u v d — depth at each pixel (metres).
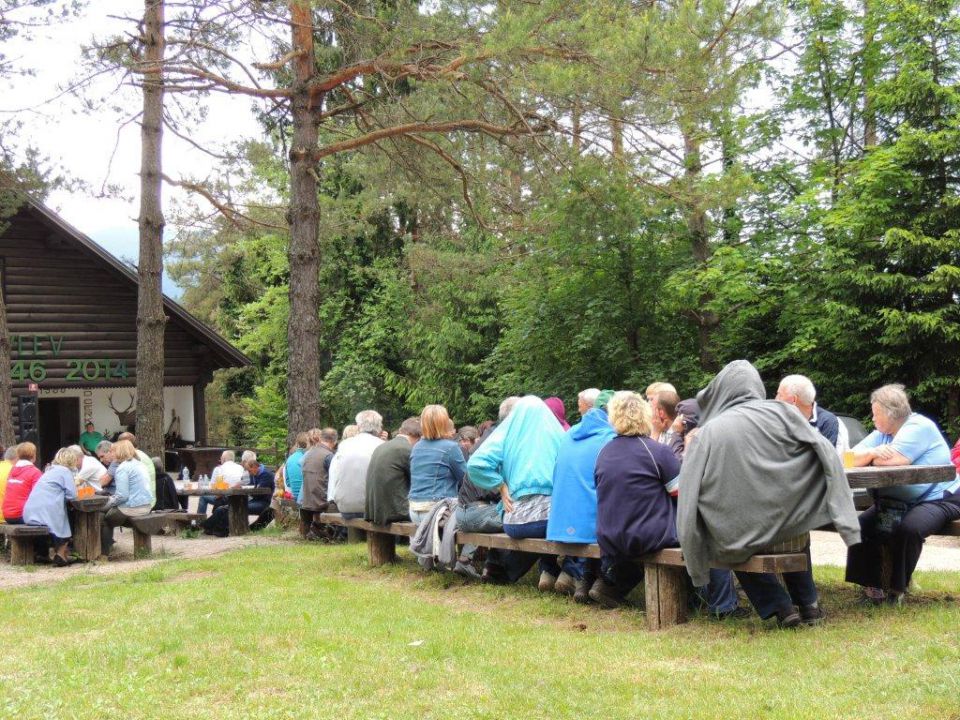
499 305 23.62
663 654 5.41
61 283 23.84
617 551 6.17
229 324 37.81
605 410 7.68
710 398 5.97
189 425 28.48
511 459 7.29
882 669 4.73
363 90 15.40
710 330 19.83
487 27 12.76
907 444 6.28
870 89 17.91
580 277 20.12
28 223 23.42
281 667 5.40
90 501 10.99
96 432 26.17
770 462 5.45
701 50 13.08
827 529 6.39
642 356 20.00
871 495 6.37
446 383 29.27
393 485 8.95
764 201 19.64
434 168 15.61
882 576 6.30
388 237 23.17
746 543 5.41
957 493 6.29
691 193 14.82
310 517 12.03
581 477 6.73
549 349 20.88
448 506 8.14
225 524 13.73
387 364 30.58
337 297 30.09
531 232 16.39
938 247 15.97
